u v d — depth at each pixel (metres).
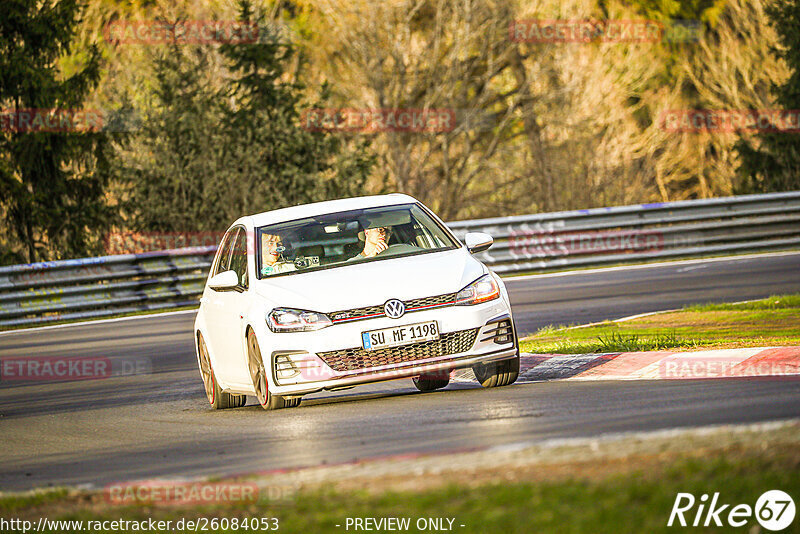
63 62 129.12
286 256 34.06
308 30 141.12
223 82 125.00
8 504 19.92
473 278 32.34
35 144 108.19
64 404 40.84
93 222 109.75
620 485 15.99
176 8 135.50
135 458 26.25
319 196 111.69
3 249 106.75
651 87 156.38
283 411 32.25
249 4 116.69
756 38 155.50
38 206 108.19
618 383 31.58
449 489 16.70
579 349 38.34
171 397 40.38
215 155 108.75
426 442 23.36
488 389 32.94
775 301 48.00
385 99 137.50
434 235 34.97
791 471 15.97
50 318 73.94
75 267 75.31
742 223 84.88
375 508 16.44
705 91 158.00
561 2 138.25
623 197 143.88
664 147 155.88
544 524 14.88
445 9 137.38
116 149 113.06
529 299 64.12
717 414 23.25
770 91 130.25
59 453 28.77
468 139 142.88
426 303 31.44
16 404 42.09
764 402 24.44
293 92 131.38
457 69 136.38
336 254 33.97
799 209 86.81
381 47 135.62
